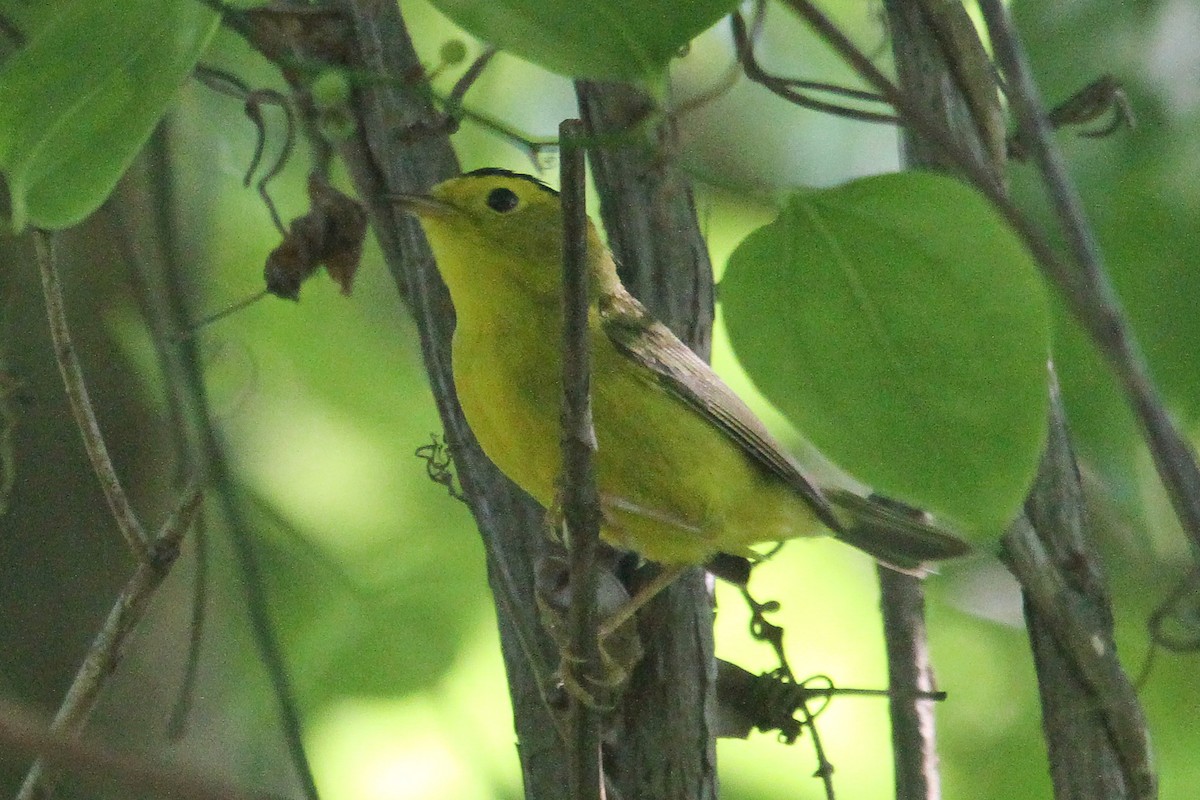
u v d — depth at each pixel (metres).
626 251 9.42
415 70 9.22
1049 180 5.95
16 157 7.40
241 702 12.84
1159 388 10.30
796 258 6.70
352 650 13.27
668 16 6.08
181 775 4.78
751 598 9.75
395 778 13.02
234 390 13.55
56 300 8.38
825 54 15.34
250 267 14.14
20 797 7.87
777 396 6.88
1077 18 10.84
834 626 13.68
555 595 8.49
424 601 13.59
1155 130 10.66
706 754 8.74
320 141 9.67
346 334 14.67
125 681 12.54
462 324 9.60
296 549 13.34
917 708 9.34
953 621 14.12
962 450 6.72
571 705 7.45
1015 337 6.56
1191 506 5.71
